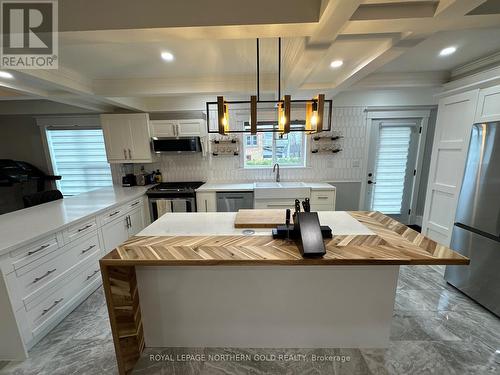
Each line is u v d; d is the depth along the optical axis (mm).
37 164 4133
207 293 1742
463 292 2328
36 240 1810
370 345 1791
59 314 2041
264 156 4230
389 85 3039
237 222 1913
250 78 2828
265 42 1942
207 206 3734
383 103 3867
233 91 2869
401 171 4125
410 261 1338
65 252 2104
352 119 3949
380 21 1353
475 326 1955
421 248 1477
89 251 2424
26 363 1702
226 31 1391
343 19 1276
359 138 4016
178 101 3838
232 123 3977
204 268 1696
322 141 4047
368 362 1680
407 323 1996
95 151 4152
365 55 2102
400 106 3869
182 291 1743
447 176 2549
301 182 4133
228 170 4199
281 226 1761
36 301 1826
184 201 3691
